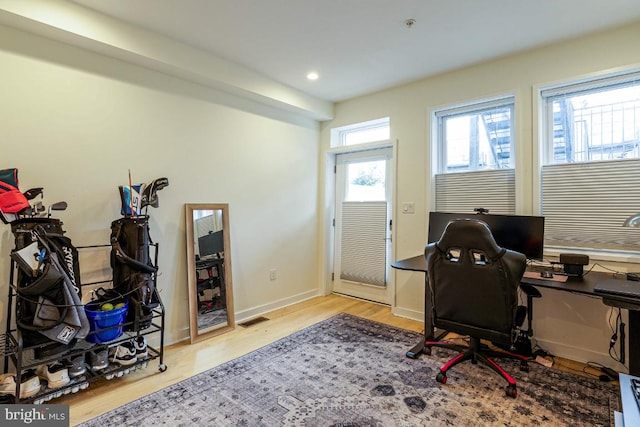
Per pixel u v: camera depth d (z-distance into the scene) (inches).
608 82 99.3
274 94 137.3
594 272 96.5
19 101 83.3
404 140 141.9
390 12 89.7
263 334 120.3
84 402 77.7
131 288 91.3
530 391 83.4
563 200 105.3
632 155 97.1
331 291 176.7
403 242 141.5
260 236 143.3
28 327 71.0
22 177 83.8
